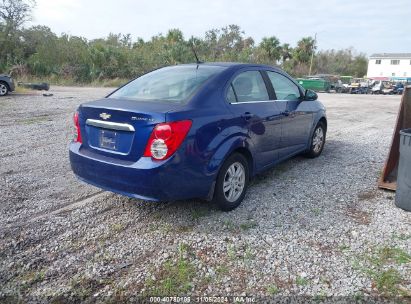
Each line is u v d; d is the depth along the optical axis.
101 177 3.58
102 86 30.31
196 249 3.25
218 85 3.88
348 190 4.70
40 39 34.28
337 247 3.30
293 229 3.62
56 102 14.06
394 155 4.76
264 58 53.62
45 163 5.70
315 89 38.91
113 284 2.78
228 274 2.91
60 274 2.89
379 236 3.48
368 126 10.25
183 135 3.28
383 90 39.34
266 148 4.54
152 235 3.50
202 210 4.03
